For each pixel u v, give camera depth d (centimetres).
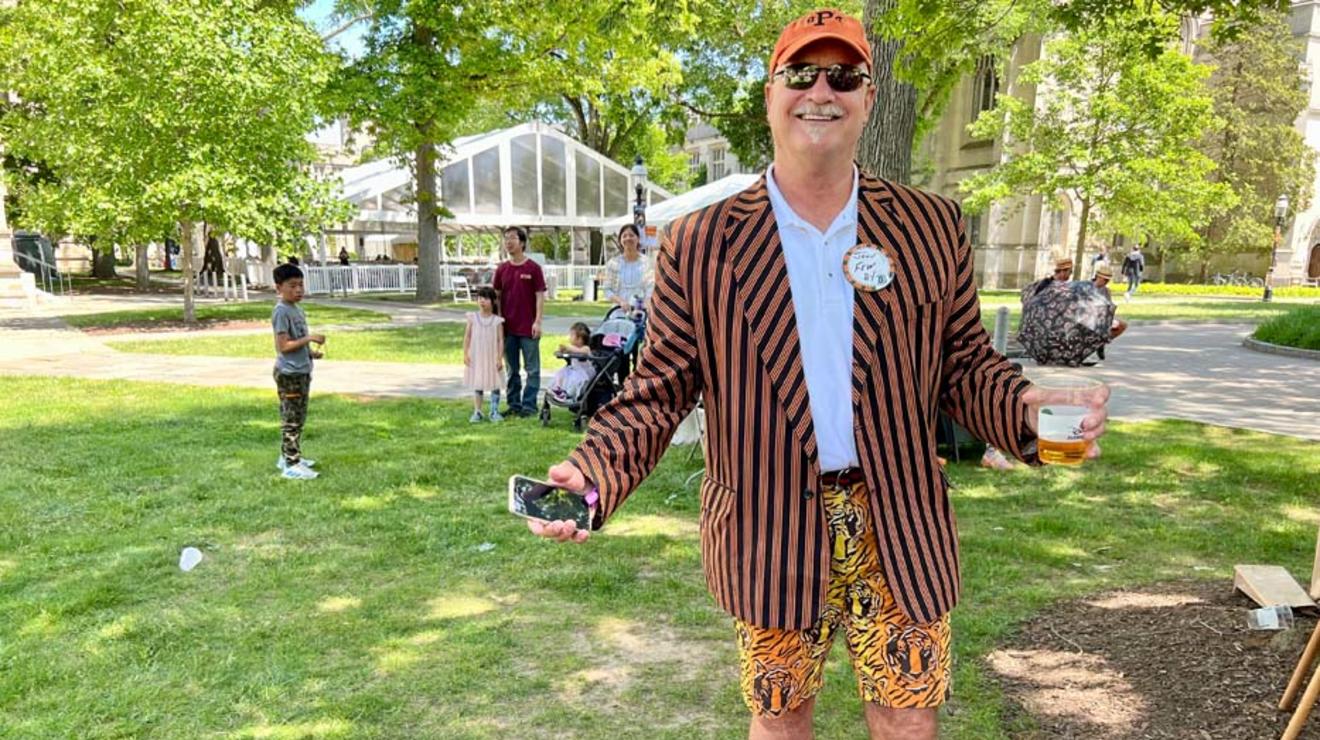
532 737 277
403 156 2186
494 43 1959
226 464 607
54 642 339
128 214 1448
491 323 756
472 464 614
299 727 282
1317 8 3719
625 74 2114
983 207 2569
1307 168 3469
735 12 2164
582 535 161
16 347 1321
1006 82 3178
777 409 166
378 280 2850
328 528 477
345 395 899
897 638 173
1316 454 638
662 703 297
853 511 170
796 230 169
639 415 176
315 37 1692
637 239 852
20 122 1703
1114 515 501
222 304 2264
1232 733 259
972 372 177
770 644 176
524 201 2761
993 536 462
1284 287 3512
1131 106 2330
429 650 336
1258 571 361
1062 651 324
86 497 526
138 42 1422
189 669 319
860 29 165
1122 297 2777
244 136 1539
